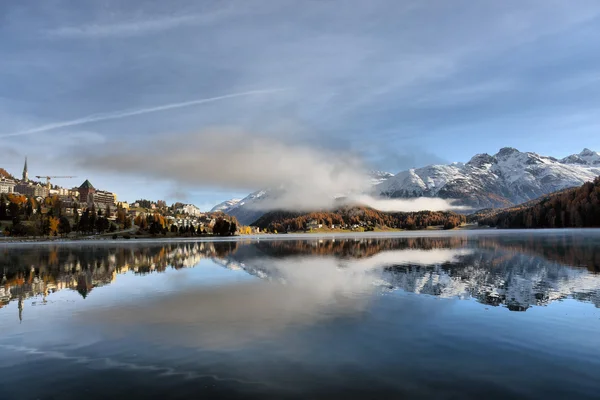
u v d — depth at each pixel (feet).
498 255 206.18
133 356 57.67
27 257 254.06
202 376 49.90
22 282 135.95
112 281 136.15
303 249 321.93
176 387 46.68
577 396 43.34
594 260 171.63
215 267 178.19
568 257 185.68
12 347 62.69
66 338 67.10
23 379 49.67
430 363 53.11
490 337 63.57
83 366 53.93
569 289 103.60
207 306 90.94
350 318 76.89
